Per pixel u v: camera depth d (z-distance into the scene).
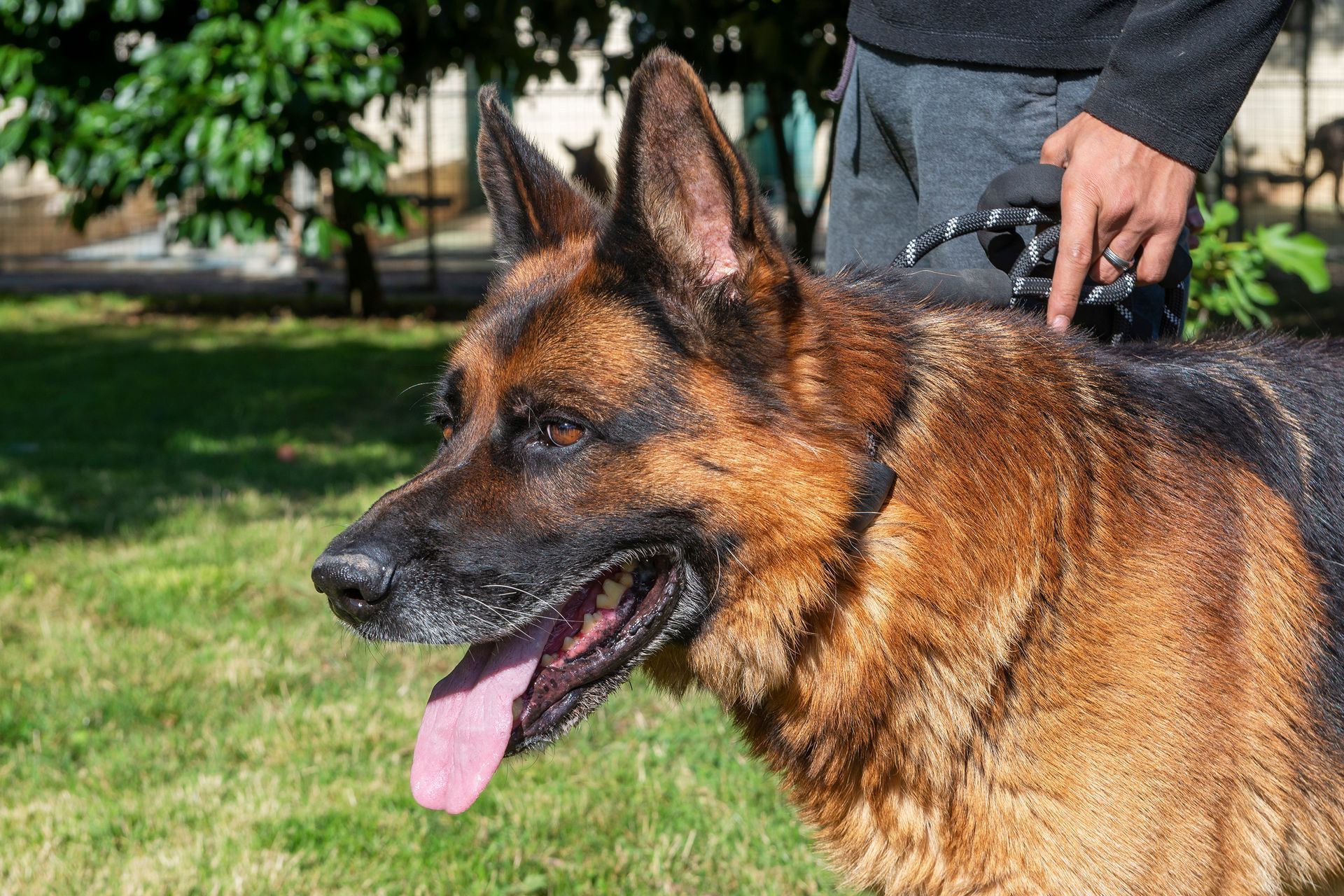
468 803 2.29
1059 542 2.16
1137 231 2.47
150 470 8.03
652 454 2.16
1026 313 2.50
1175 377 2.41
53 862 3.41
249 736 4.26
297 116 11.57
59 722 4.36
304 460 8.36
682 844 3.54
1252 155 19.75
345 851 3.49
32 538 6.44
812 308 2.18
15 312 15.70
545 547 2.20
